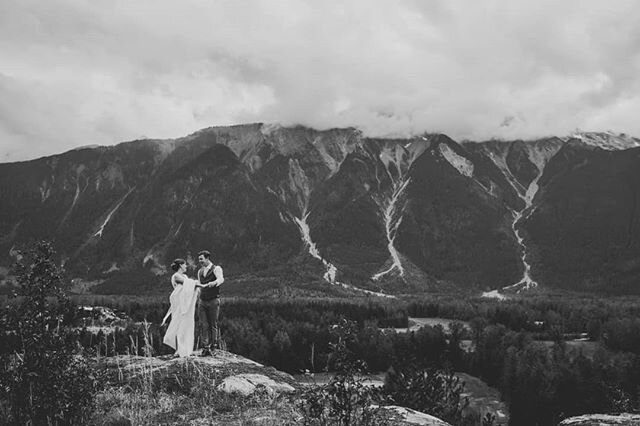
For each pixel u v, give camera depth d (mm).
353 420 10445
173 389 16344
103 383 12273
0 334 11203
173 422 13203
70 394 11336
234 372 17500
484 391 97188
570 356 111375
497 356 101438
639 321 130375
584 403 80438
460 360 108438
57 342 11367
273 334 103812
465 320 176500
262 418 13164
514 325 160875
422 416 14023
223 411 14375
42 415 11055
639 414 15469
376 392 10875
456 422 24469
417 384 24938
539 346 116062
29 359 11062
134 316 110688
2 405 10945
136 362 17672
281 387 16531
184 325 19250
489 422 26031
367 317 165500
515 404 83750
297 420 12719
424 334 109188
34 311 11266
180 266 19859
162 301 176500
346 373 10445
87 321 12016
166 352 20359
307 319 140875
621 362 93062
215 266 20078
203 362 18219
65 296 11641
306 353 93312
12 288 11352
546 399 81688
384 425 10930
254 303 167875
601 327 139750
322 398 10547
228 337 94625
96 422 12398
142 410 13914
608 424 14219
